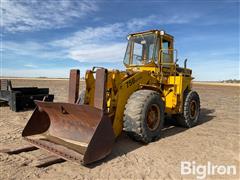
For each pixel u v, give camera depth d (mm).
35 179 3682
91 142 3889
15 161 4312
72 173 3906
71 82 5023
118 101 5070
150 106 5281
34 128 5039
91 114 4215
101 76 4340
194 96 7477
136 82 5574
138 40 6922
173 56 7117
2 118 8047
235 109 11656
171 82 6863
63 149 4246
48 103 4664
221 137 6219
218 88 34125
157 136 5621
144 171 4055
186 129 7152
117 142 5480
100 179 3740
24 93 10469
